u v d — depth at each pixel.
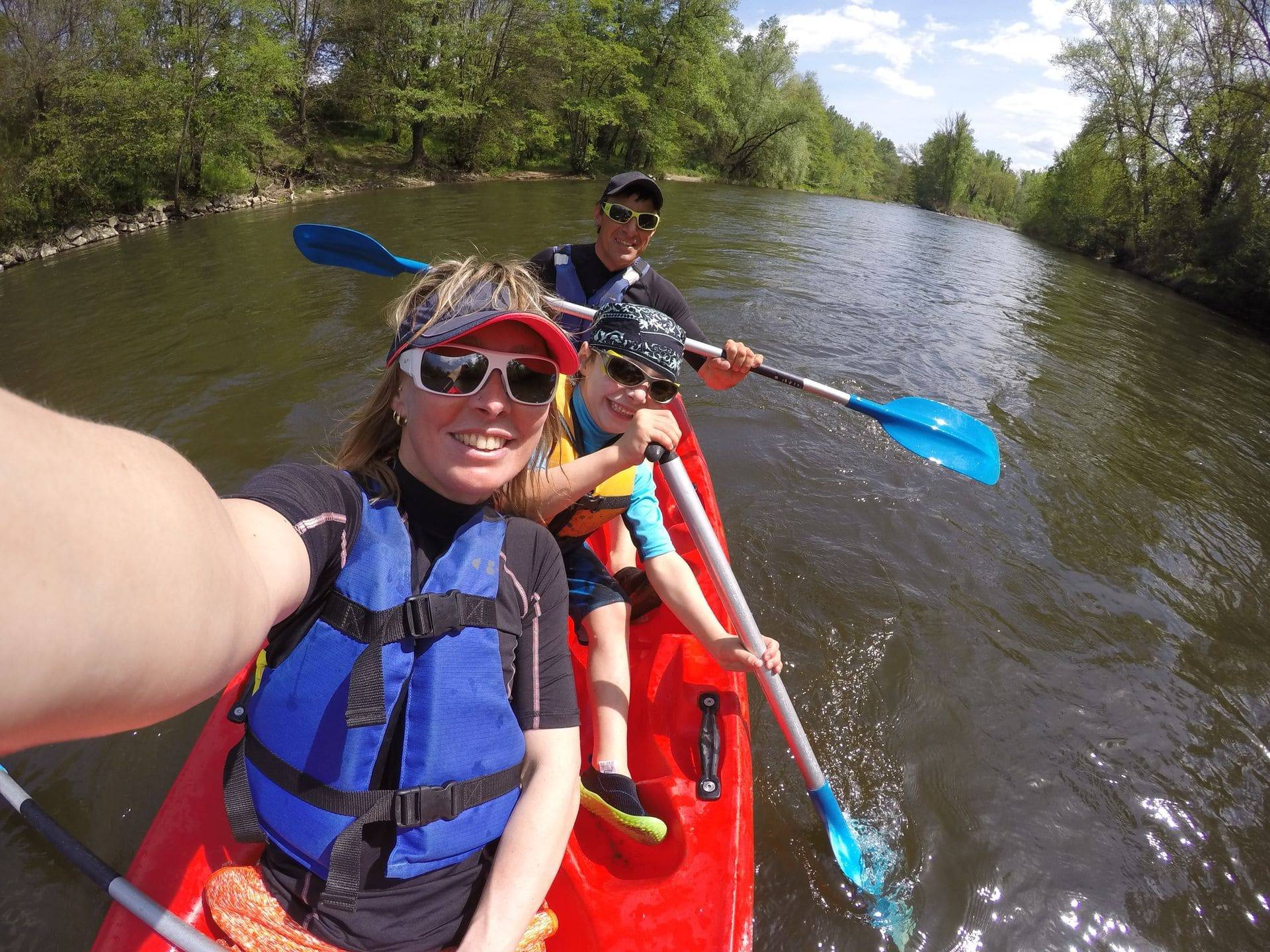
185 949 1.10
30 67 11.01
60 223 10.54
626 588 2.32
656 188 3.12
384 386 1.17
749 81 34.47
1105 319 10.57
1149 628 3.34
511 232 11.27
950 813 2.34
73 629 0.33
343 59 21.50
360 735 1.01
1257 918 2.17
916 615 3.14
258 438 4.16
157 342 5.61
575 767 1.18
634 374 1.88
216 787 1.55
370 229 11.05
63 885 1.98
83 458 0.36
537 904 1.08
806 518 3.69
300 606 0.97
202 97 13.82
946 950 1.96
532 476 1.42
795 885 2.04
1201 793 2.54
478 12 22.44
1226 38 18.95
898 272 11.32
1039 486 4.49
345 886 1.02
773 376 2.71
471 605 1.07
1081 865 2.24
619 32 29.03
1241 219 16.00
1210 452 5.60
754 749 2.42
